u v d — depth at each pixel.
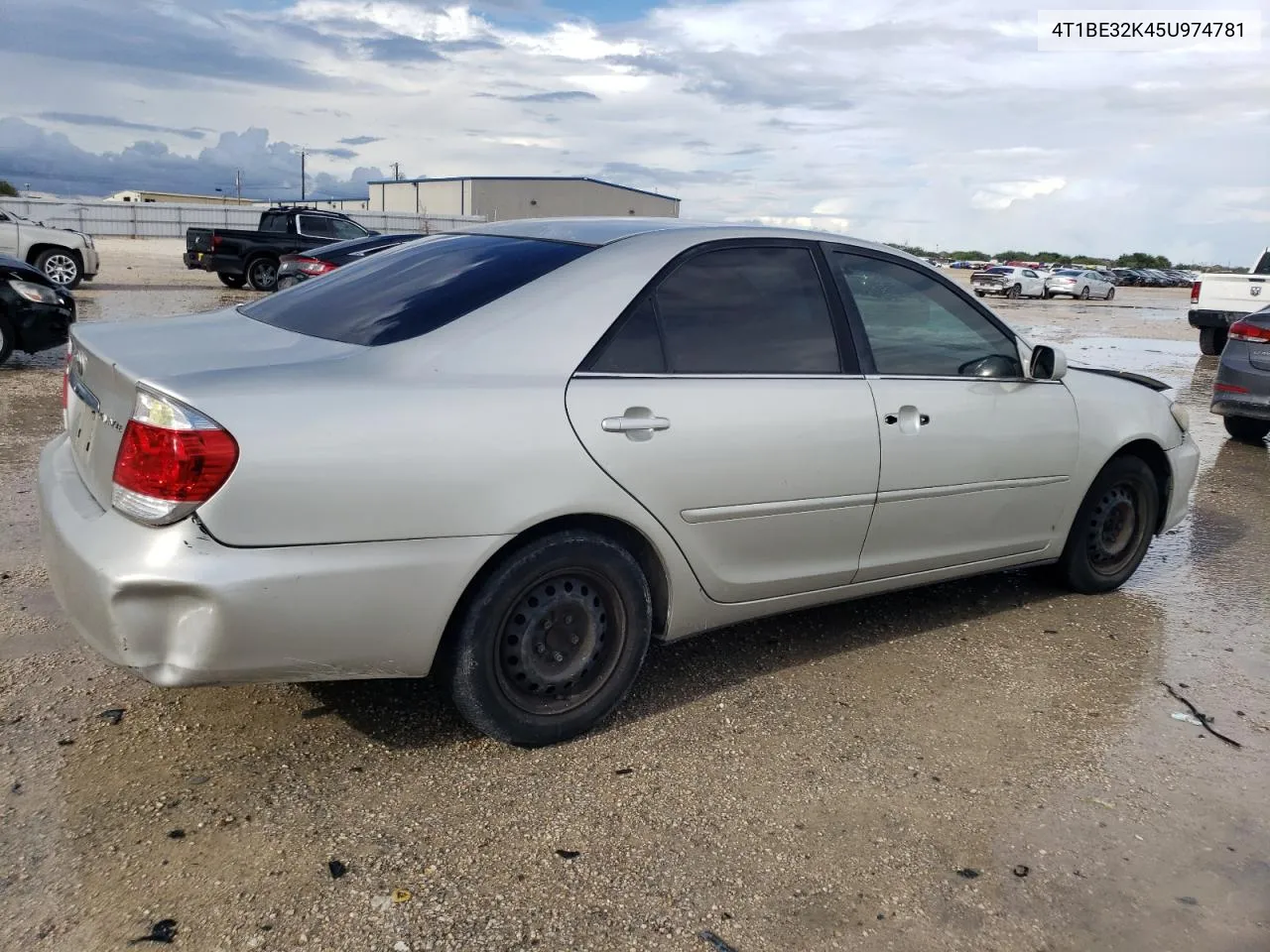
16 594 4.09
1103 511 4.74
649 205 73.69
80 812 2.70
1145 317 29.08
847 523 3.70
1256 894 2.63
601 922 2.40
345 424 2.66
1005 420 4.13
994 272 40.22
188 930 2.29
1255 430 9.30
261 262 20.53
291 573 2.60
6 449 6.50
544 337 3.06
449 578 2.82
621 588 3.21
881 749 3.29
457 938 2.32
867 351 3.79
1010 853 2.76
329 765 3.02
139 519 2.55
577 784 2.99
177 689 3.40
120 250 36.19
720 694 3.64
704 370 3.34
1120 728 3.53
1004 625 4.47
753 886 2.57
